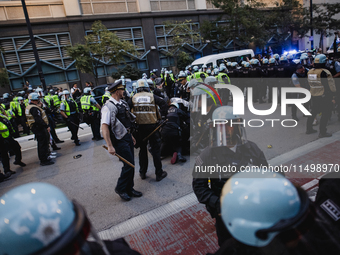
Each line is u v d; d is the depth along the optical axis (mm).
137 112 3869
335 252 980
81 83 19953
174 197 3551
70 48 16547
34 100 5852
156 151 4090
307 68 7996
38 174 5461
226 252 1106
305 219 872
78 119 7500
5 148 5492
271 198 859
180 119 4727
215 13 24047
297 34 22656
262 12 20609
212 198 1690
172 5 22312
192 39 22359
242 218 883
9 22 17391
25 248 639
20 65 17984
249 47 25234
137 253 1066
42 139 5910
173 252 2457
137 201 3611
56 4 18516
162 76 14484
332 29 21672
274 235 873
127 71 19016
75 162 5895
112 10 20203
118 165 5277
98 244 833
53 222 674
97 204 3727
